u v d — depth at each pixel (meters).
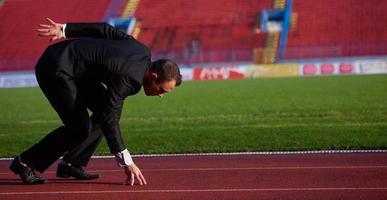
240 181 10.31
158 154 14.66
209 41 62.34
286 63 55.31
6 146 16.98
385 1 63.84
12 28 68.31
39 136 19.20
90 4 70.62
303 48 56.69
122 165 8.98
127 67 8.48
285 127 19.31
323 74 52.81
